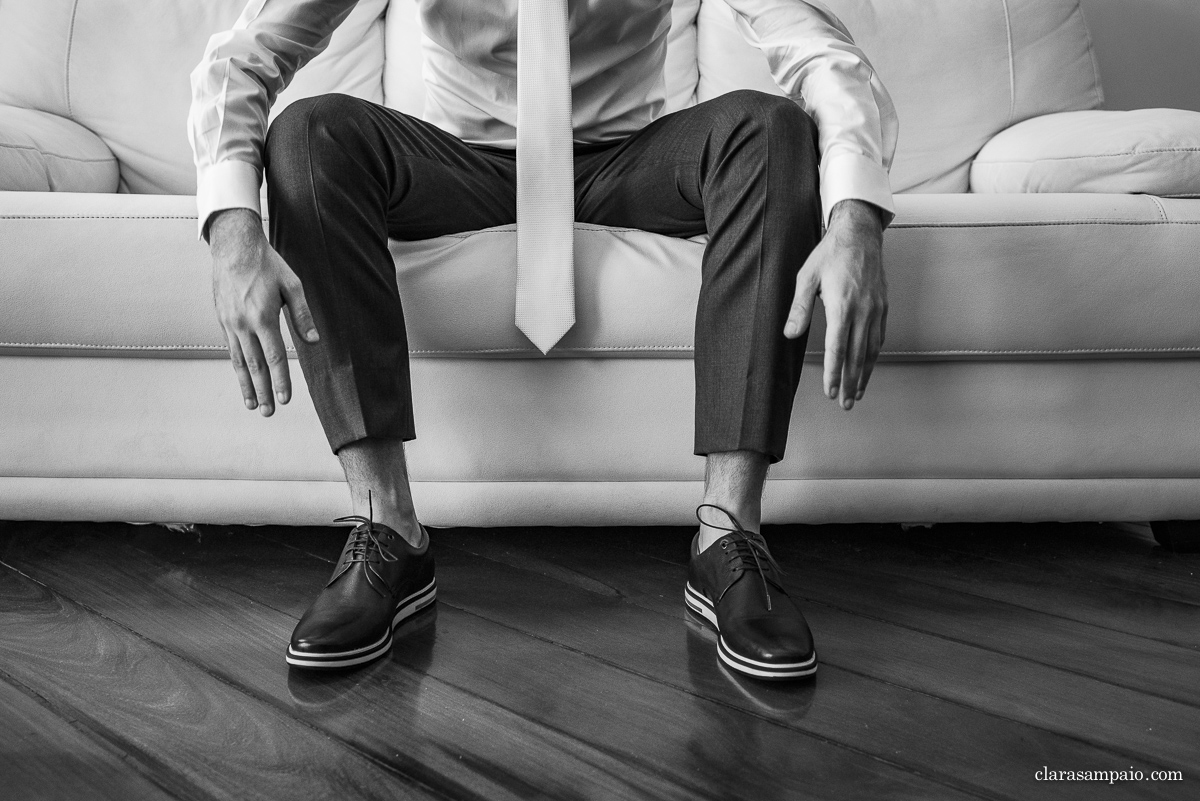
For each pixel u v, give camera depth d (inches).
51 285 49.1
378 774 29.3
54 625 41.3
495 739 31.6
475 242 48.7
